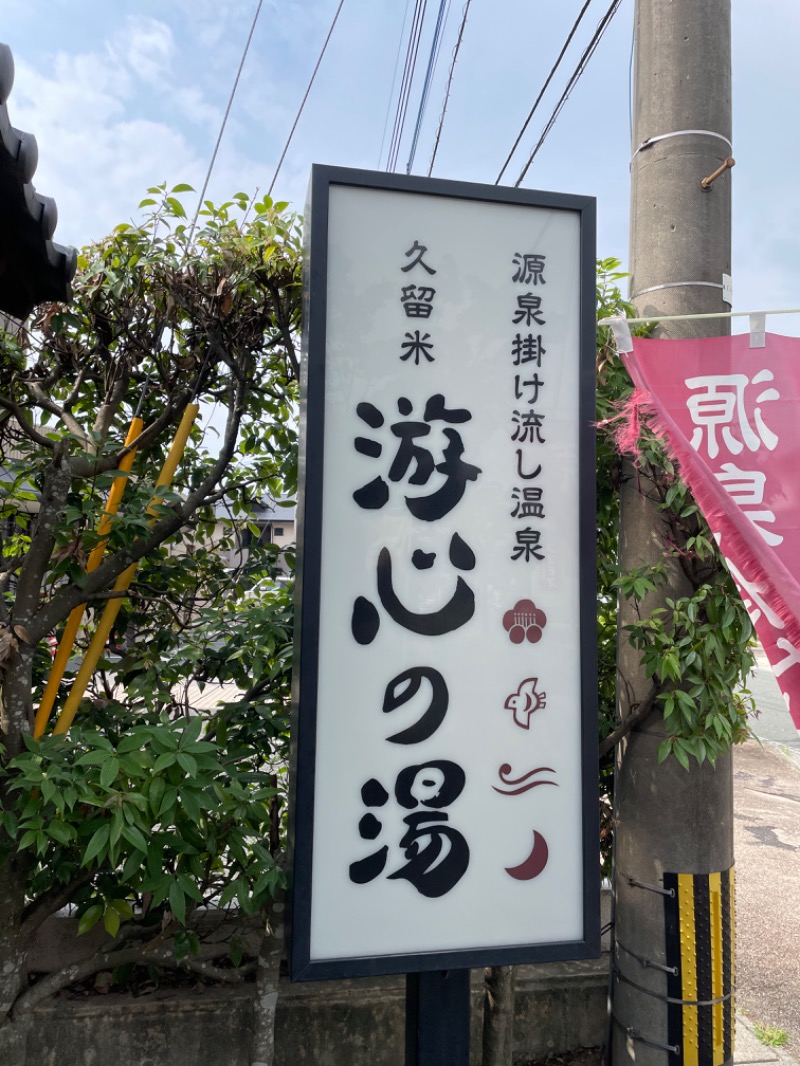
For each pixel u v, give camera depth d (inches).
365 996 126.0
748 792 336.2
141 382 141.2
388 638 96.0
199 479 147.0
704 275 121.0
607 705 143.9
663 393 110.6
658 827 116.9
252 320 126.2
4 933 112.0
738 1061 140.3
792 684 95.4
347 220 98.6
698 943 114.5
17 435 138.1
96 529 117.0
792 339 108.3
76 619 120.0
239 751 115.1
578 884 99.3
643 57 127.9
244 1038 121.1
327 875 92.4
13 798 108.2
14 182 76.4
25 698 112.7
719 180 122.8
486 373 101.7
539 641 100.7
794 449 105.0
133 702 137.6
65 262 93.0
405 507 97.7
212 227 123.4
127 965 123.6
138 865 94.9
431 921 94.8
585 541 102.4
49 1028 116.7
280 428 145.0
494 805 97.8
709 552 113.7
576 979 136.8
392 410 98.3
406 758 95.5
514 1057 133.9
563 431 103.5
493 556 100.1
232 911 131.5
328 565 95.0
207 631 129.0
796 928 203.0
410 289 99.9
